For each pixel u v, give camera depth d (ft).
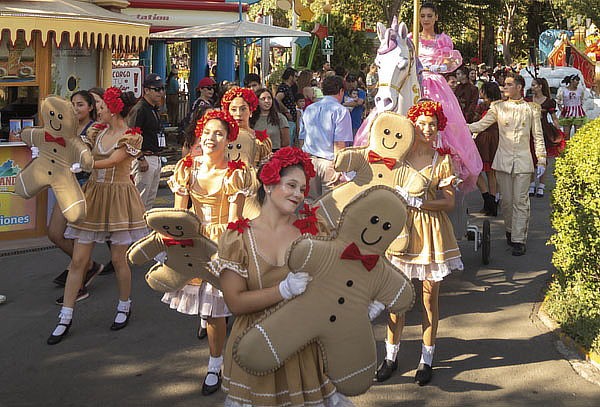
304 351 11.82
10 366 18.75
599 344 18.99
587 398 16.93
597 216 20.58
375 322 22.00
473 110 40.19
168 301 17.02
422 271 17.52
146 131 28.50
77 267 20.85
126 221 21.26
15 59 30.68
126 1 36.76
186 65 128.88
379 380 17.89
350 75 49.62
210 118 16.99
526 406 16.56
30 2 31.63
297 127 44.01
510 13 157.99
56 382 17.84
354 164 17.71
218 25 55.88
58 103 20.33
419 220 17.60
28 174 20.72
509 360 19.07
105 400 16.87
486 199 36.04
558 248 22.99
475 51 162.30
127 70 46.21
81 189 20.93
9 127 31.07
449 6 126.41
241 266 11.59
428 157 18.01
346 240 11.43
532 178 30.71
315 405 11.87
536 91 40.29
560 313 21.36
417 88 23.45
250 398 11.96
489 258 28.50
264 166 11.75
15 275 26.43
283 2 88.94
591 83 91.50
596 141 21.18
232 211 16.76
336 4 103.71
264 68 76.48
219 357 17.26
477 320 22.02
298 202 11.71
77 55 33.04
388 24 105.60
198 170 17.35
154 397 17.06
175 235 14.16
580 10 123.13
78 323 21.79
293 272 11.29
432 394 17.19
